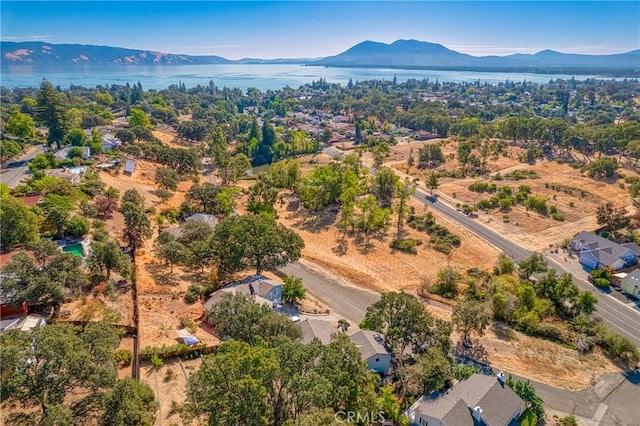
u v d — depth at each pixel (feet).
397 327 137.28
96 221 211.61
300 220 289.33
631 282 194.39
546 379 137.18
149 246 207.92
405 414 112.98
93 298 145.69
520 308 173.06
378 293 193.06
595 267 220.02
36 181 236.43
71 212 207.41
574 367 143.84
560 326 168.25
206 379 82.48
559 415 121.90
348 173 321.93
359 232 266.98
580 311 173.47
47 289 125.80
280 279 198.70
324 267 218.18
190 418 90.99
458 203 317.01
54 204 202.28
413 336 138.10
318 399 80.94
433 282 203.10
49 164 291.99
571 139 444.96
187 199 282.15
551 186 345.10
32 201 211.61
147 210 250.16
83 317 132.05
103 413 84.79
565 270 220.02
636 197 312.91
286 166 373.81
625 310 183.01
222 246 179.32
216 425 78.64
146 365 120.16
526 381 126.31
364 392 98.63
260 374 81.97
